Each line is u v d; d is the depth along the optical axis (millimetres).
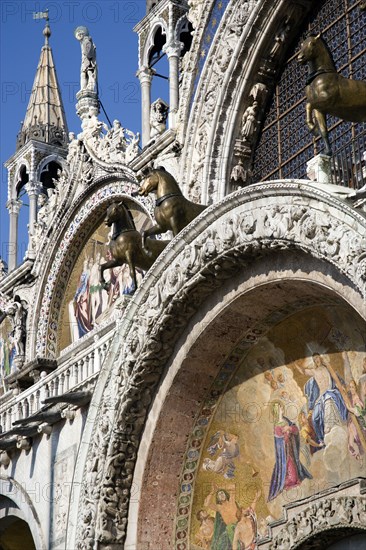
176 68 33250
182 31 33844
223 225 23609
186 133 29688
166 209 25641
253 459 25484
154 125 31578
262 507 25125
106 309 35125
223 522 25781
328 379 23719
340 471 23359
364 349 22625
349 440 23156
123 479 26438
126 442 26375
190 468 26328
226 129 29109
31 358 37812
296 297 23469
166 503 26266
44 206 38531
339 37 27594
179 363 25516
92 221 36062
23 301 38938
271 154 28969
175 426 26094
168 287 24953
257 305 24156
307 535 23547
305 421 24281
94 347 29750
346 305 22453
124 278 34406
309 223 21016
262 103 29328
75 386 29734
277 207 22062
